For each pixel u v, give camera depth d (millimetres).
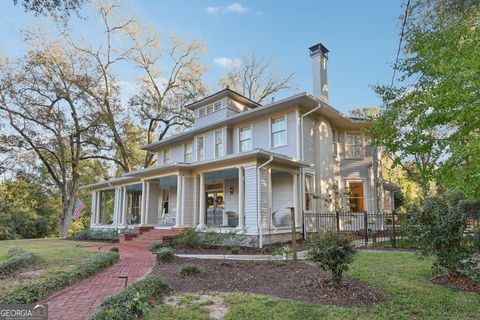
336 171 16156
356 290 5242
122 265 8562
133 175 17656
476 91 4160
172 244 12461
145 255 10672
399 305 4617
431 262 7262
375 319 4086
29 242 17484
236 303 4867
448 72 4449
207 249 11750
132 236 15242
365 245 10766
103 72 25172
